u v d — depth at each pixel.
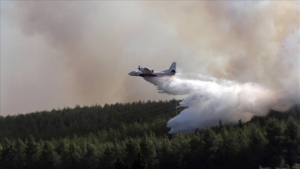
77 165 110.94
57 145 126.88
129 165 105.12
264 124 127.06
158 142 112.69
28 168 117.31
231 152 101.81
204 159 103.88
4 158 118.94
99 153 111.44
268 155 98.75
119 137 140.50
